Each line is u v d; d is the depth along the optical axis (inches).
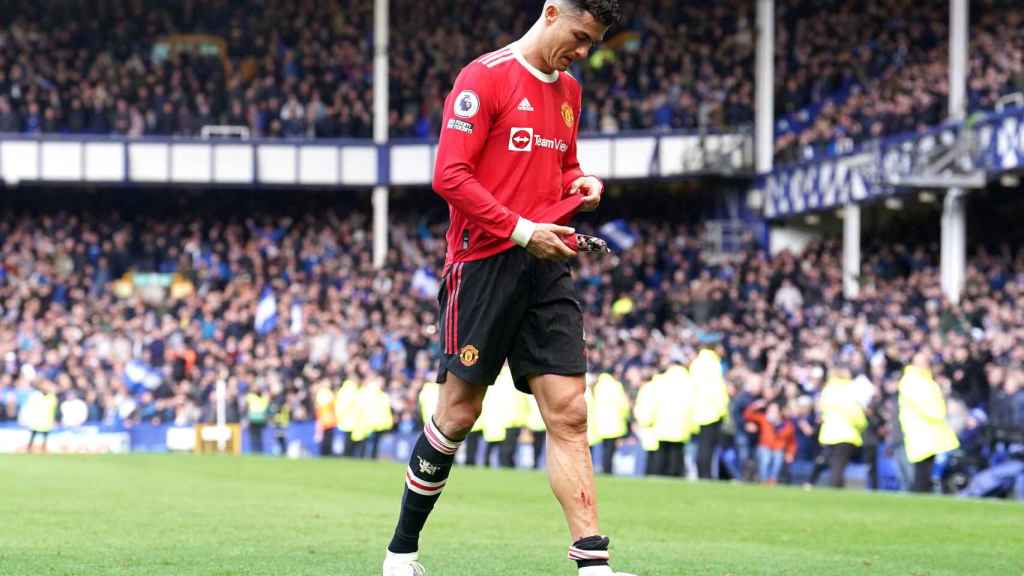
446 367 317.4
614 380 1400.1
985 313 1492.4
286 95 2480.3
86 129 2426.2
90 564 397.4
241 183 2422.5
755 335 1652.3
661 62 2361.0
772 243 2230.6
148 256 2367.1
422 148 2397.9
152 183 2420.0
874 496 927.7
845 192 1952.5
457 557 434.9
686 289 2017.7
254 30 2532.0
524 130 310.2
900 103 1872.5
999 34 1943.9
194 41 2541.8
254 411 1815.9
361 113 2453.2
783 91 2242.9
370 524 574.6
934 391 1061.1
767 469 1295.5
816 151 2060.8
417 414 1749.5
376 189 2413.9
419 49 2506.2
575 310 313.3
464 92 307.9
